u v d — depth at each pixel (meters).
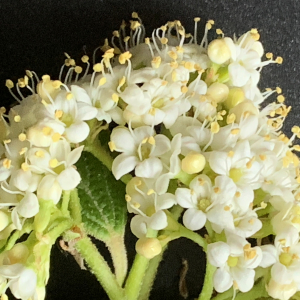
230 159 0.06
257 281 0.07
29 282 0.05
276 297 0.06
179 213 0.07
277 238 0.06
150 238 0.06
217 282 0.06
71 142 0.06
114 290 0.07
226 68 0.07
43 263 0.06
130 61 0.07
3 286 0.06
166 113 0.06
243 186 0.06
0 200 0.06
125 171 0.06
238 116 0.06
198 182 0.06
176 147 0.06
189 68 0.06
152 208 0.06
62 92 0.06
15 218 0.06
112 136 0.06
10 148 0.06
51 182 0.06
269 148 0.06
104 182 0.07
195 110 0.06
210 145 0.06
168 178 0.06
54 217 0.06
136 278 0.06
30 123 0.06
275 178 0.06
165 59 0.07
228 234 0.06
